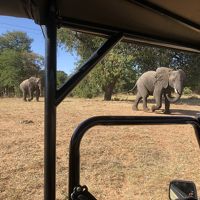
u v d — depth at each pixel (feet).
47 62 5.30
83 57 87.15
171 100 57.36
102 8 6.31
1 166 23.71
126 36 7.61
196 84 98.22
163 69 59.47
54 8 5.31
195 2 6.07
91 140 32.19
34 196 18.89
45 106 5.29
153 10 6.37
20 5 5.28
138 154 28.17
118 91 107.14
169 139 34.58
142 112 60.80
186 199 6.68
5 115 51.88
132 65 93.35
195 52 9.45
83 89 103.76
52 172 5.26
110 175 22.54
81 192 5.52
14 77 159.63
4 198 18.42
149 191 19.95
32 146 30.01
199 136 7.00
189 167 24.73
